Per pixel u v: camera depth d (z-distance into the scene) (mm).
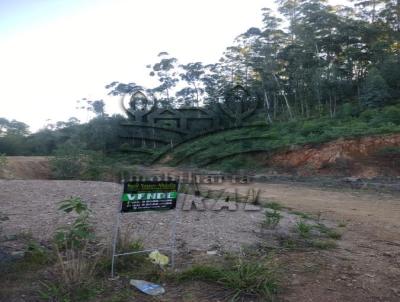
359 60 47188
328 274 5262
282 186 22766
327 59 48250
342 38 46438
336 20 47781
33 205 8812
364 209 13680
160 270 4992
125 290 4414
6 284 4406
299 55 45938
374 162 24812
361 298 4543
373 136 26797
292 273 5199
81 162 21031
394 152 24672
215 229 7395
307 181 24469
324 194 18969
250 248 6238
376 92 38094
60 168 20578
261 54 48094
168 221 7789
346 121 35125
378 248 6961
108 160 23484
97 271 4793
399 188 20359
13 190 10789
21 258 5168
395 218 11469
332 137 28594
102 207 8812
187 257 5664
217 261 5480
